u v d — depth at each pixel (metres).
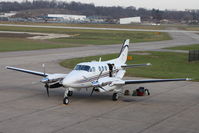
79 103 22.47
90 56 54.66
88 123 17.69
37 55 54.75
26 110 20.31
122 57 29.78
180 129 16.77
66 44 78.38
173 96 25.22
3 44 73.75
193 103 22.83
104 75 24.70
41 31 127.00
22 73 36.09
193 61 51.22
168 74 37.28
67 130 16.41
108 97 24.59
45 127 16.84
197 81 32.44
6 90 26.78
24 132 15.98
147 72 38.69
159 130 16.58
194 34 133.00
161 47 74.88
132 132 16.20
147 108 21.23
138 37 109.25
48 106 21.44
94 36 108.44
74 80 21.81
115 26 195.75
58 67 41.19
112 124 17.53
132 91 27.12
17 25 172.25
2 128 16.58
